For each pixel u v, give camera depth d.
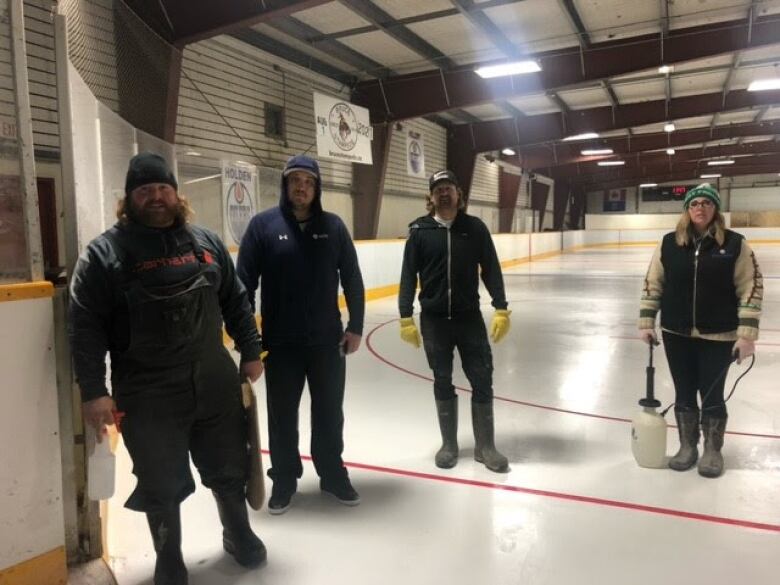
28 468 1.84
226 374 2.06
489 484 2.97
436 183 3.00
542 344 6.58
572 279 14.36
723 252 2.83
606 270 16.92
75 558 2.11
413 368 5.55
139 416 1.92
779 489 2.89
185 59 7.24
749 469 3.12
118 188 3.94
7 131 1.79
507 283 13.48
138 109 5.72
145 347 1.87
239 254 2.57
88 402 1.80
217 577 2.20
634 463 3.22
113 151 3.81
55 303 1.95
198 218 6.47
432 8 7.87
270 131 8.90
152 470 1.95
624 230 32.16
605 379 5.04
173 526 2.03
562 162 19.97
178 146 6.71
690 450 3.14
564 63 9.84
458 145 15.67
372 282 10.58
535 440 3.58
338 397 2.69
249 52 8.38
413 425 3.90
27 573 1.86
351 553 2.36
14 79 1.78
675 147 18.62
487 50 9.56
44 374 1.86
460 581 2.16
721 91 13.12
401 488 2.94
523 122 15.02
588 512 2.67
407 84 10.75
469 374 3.15
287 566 2.27
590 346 6.46
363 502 2.79
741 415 4.02
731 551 2.34
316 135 9.18
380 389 4.80
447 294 3.03
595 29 8.88
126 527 2.61
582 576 2.18
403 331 3.16
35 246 1.85
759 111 15.74
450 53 9.67
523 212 22.66
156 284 1.85
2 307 1.74
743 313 2.79
